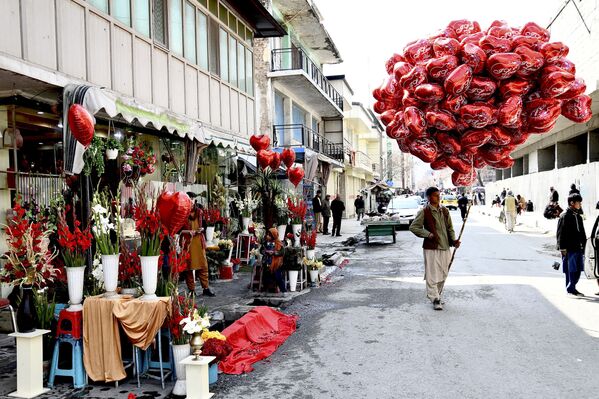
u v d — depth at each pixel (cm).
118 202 592
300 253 1052
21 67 637
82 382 525
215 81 1374
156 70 1065
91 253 699
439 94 571
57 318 547
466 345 649
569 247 931
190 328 489
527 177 3872
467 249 1714
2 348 644
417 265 1396
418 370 562
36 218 734
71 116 577
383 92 652
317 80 2866
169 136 1178
